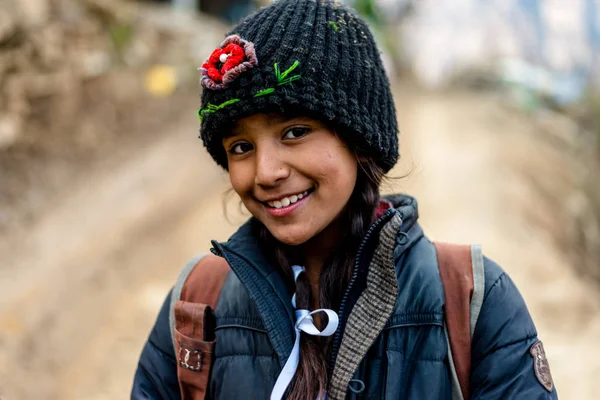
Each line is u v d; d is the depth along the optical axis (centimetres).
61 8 830
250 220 133
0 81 676
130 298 489
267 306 120
